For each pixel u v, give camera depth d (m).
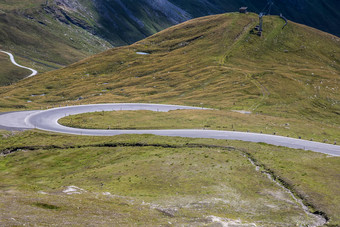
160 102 116.56
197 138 68.31
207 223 31.09
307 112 106.19
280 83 126.69
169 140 67.19
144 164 52.94
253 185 43.44
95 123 84.81
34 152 66.69
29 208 30.03
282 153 58.69
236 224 31.42
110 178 47.66
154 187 42.50
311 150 63.03
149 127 79.62
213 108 106.19
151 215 32.25
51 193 38.81
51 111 102.00
